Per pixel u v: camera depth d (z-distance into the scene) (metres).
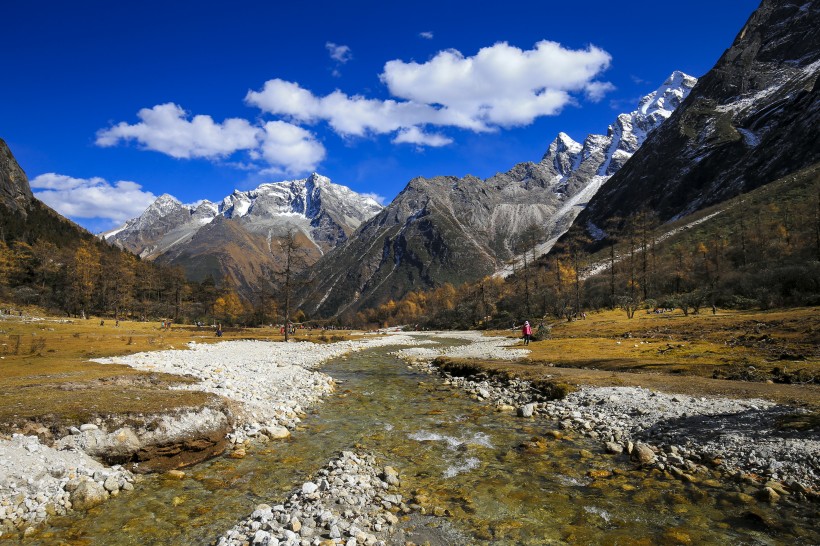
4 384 18.69
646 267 100.44
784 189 136.38
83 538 9.37
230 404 17.95
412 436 17.06
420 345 68.69
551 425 18.50
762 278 70.81
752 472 12.10
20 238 158.25
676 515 10.26
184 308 142.75
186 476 12.93
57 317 100.50
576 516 10.34
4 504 10.11
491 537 9.45
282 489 11.99
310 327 156.00
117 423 13.84
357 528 9.46
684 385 21.42
